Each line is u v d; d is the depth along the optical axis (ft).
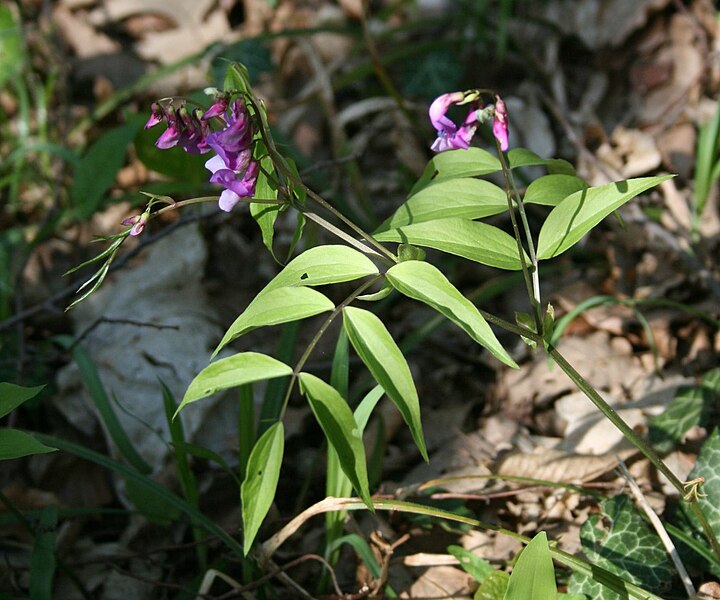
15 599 8.93
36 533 8.91
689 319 12.17
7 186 15.92
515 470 10.50
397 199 14.97
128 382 12.08
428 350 12.81
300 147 16.05
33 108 17.10
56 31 17.93
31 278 14.38
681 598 8.55
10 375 12.11
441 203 7.39
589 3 16.49
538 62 16.16
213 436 11.58
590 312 12.48
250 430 9.24
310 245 13.17
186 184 13.11
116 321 11.07
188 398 6.02
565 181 7.42
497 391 11.96
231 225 14.84
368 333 6.21
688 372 11.57
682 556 8.69
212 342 12.59
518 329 6.97
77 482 11.39
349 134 16.39
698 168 12.70
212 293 13.78
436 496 9.73
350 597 8.80
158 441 11.52
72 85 17.49
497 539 9.78
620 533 8.63
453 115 15.71
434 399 12.09
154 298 13.25
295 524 8.45
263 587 8.97
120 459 11.39
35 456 11.54
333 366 9.06
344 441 6.20
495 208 7.33
